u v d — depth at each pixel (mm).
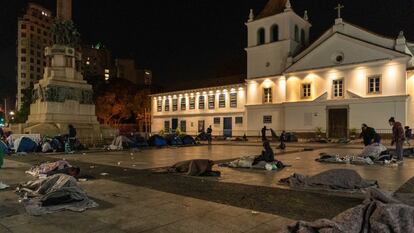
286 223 5371
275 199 7051
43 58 133000
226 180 9570
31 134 21422
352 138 34375
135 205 6594
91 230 5078
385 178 9680
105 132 26984
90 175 10656
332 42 37500
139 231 5031
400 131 14344
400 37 33531
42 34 132625
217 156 17672
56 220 5582
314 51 38688
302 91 39594
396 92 33125
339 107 36406
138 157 17062
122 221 5527
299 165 13062
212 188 8344
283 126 41062
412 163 13742
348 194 7449
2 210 6227
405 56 32562
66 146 19984
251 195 7477
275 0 45875
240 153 19828
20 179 9812
